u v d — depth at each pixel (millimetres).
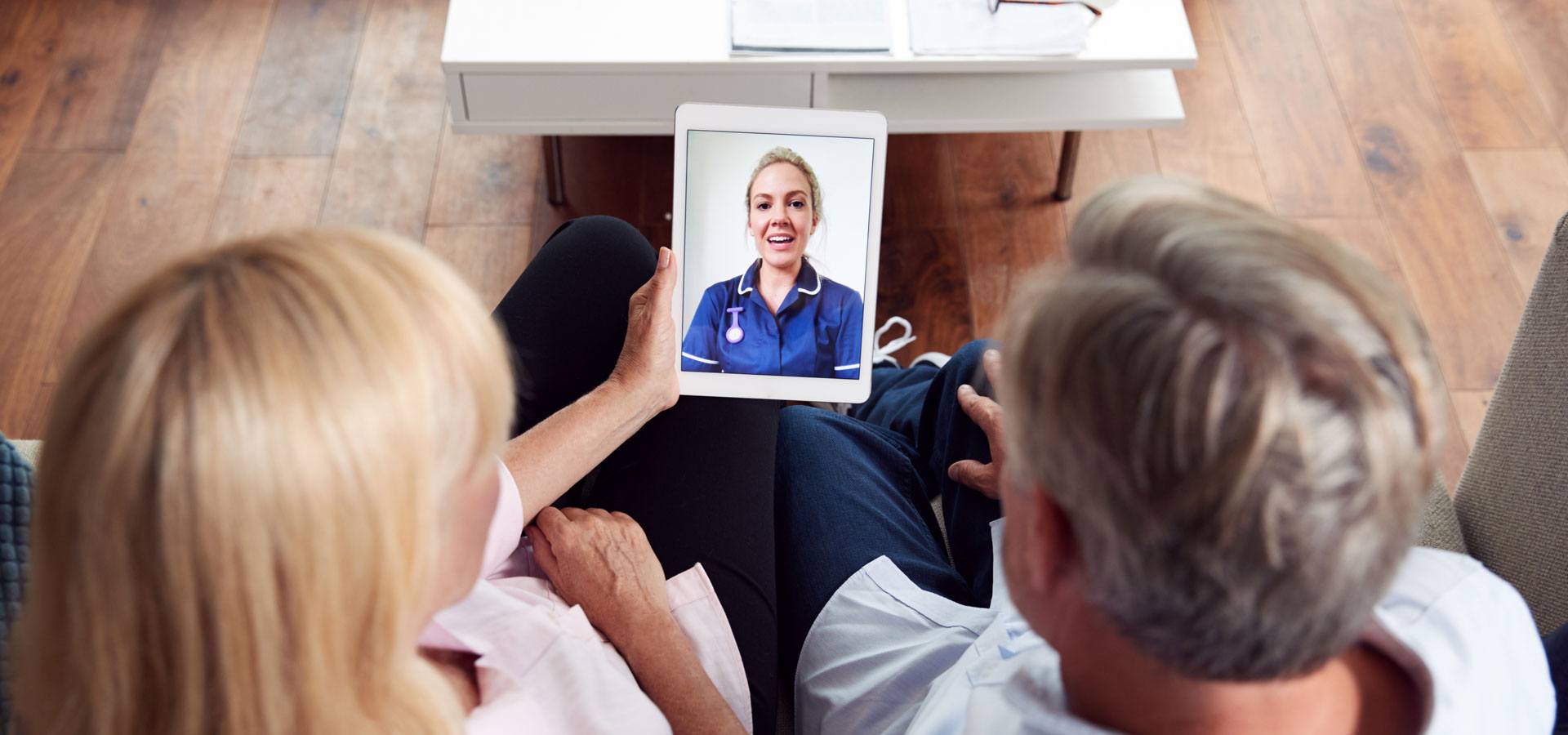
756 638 968
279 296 425
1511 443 1031
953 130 1749
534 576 951
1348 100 2088
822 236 1112
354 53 2137
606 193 1987
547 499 940
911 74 1777
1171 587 430
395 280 458
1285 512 396
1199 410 390
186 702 449
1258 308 393
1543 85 2098
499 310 1142
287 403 412
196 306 417
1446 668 603
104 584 425
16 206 1896
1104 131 2068
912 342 1816
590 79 1636
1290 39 2180
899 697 893
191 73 2086
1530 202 1944
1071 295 428
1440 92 2094
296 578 432
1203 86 2115
